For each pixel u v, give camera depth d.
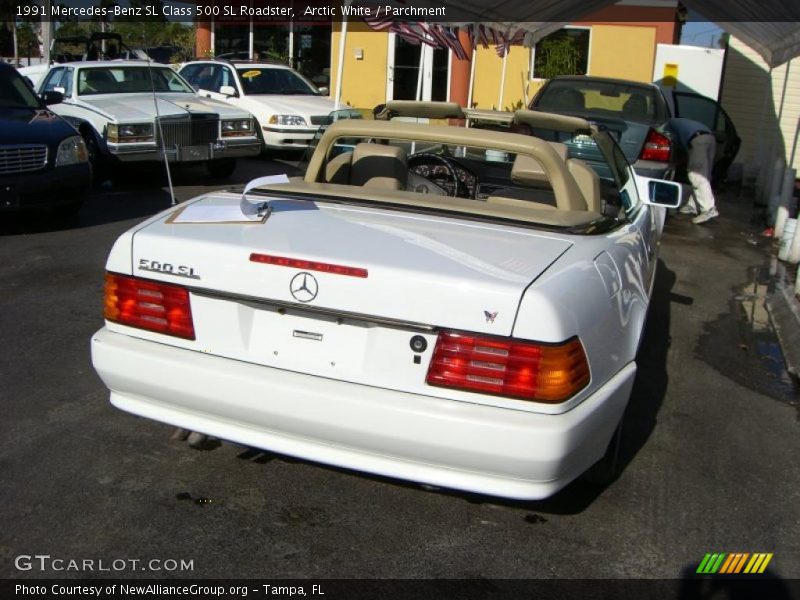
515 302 2.61
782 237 9.26
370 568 2.93
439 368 2.68
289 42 18.80
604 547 3.13
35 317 5.43
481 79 17.14
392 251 2.87
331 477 3.56
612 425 2.99
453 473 2.74
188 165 10.84
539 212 3.47
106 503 3.26
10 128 7.73
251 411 2.87
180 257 2.96
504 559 3.02
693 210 11.59
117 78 11.22
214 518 3.20
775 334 6.14
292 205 3.42
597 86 9.98
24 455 3.61
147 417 3.11
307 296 2.78
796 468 3.89
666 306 6.79
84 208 9.10
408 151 4.48
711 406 4.64
